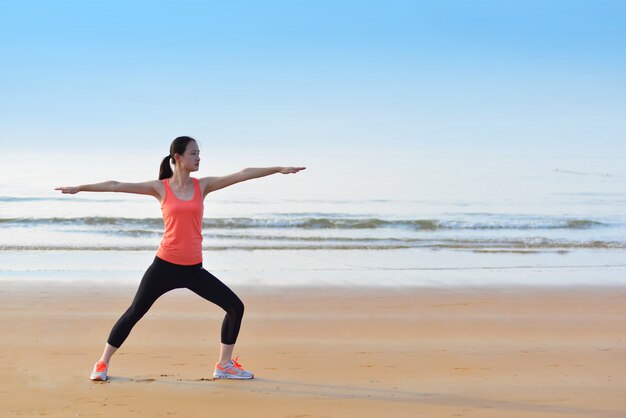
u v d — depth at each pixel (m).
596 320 7.73
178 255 5.31
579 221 16.84
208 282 5.45
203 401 5.02
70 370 5.75
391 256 12.73
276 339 6.87
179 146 5.31
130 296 8.75
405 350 6.49
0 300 8.41
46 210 17.92
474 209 19.31
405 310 8.20
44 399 4.99
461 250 13.45
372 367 5.95
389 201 20.52
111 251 12.73
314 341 6.80
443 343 6.75
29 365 5.87
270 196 21.09
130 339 6.77
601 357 6.27
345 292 9.22
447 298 8.90
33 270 10.70
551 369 5.90
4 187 21.69
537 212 18.88
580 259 12.52
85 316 7.67
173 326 7.28
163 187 5.36
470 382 5.54
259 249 13.28
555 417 4.75
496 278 10.45
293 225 16.06
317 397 5.15
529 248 13.73
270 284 9.77
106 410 4.78
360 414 4.80
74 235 14.35
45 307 8.07
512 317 7.86
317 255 12.73
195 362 6.07
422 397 5.17
